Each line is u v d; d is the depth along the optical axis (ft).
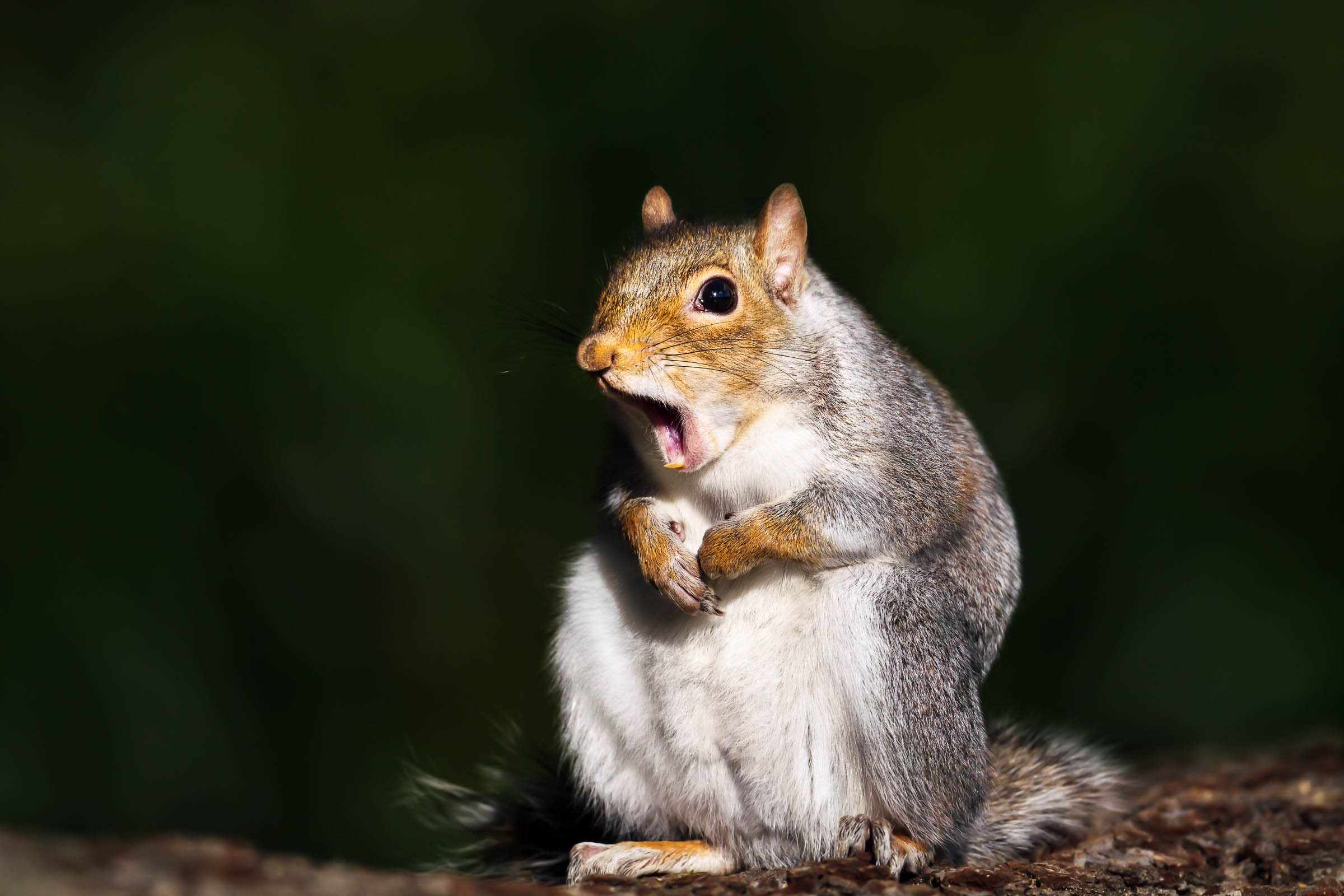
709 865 21.90
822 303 22.79
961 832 21.58
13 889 12.15
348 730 46.93
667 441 21.62
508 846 24.58
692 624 21.75
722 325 21.53
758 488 21.94
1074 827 24.70
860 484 21.49
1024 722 26.53
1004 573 24.16
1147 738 46.01
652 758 22.24
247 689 47.44
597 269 54.34
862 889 18.44
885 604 20.97
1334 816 25.72
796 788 21.34
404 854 44.16
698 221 23.90
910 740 20.79
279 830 44.88
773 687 21.44
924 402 23.04
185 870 13.53
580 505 50.62
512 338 51.67
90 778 44.27
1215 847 24.30
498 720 47.62
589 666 22.54
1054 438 49.11
